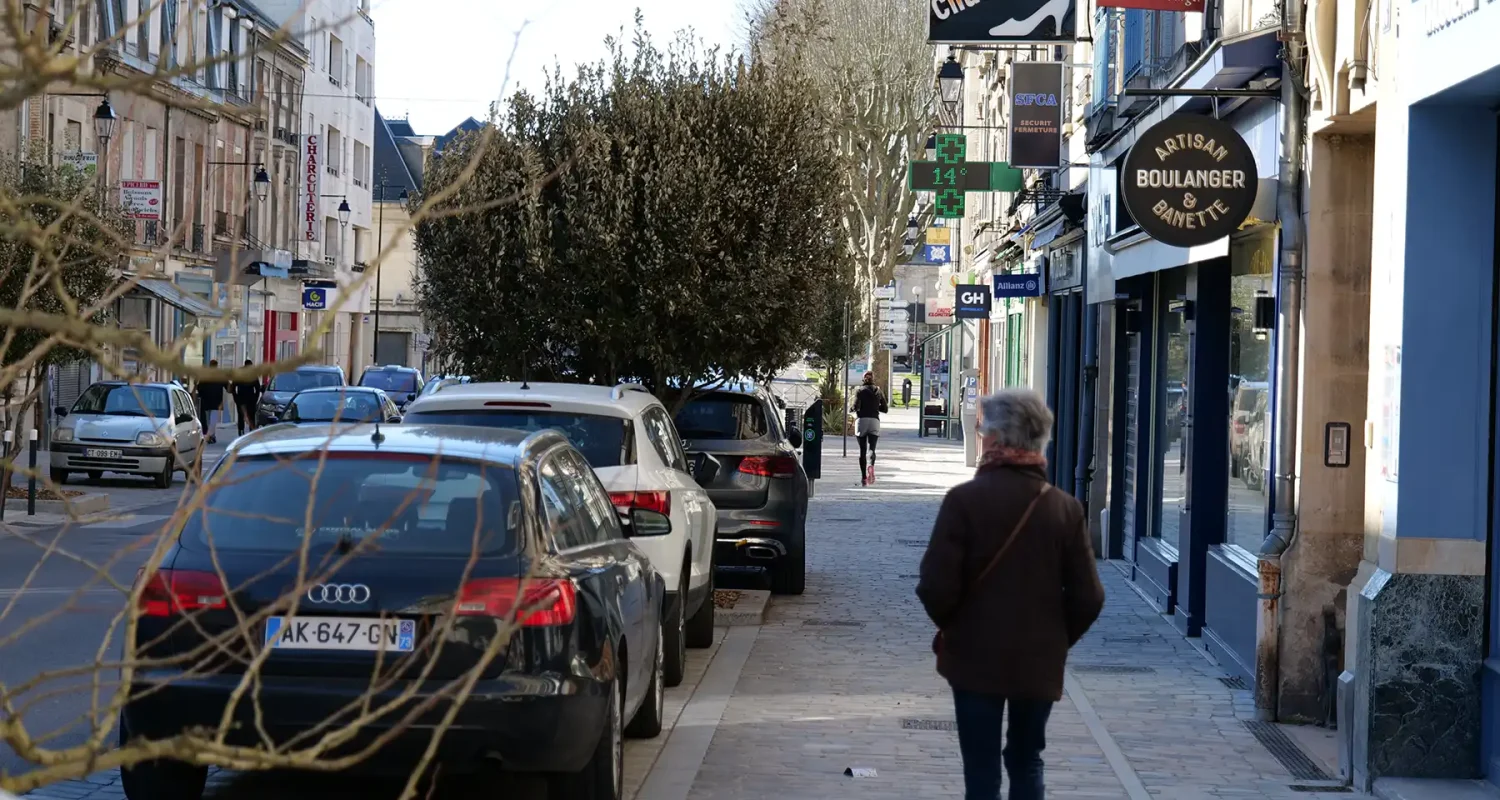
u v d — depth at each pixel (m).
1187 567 13.48
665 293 14.87
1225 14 12.25
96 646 11.27
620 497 10.25
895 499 27.91
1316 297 9.84
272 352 57.41
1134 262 15.55
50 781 2.59
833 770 8.37
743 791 7.88
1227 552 12.45
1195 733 9.59
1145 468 16.91
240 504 6.57
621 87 15.45
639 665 7.98
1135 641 13.15
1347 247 9.80
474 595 6.23
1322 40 9.39
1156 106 14.80
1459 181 7.66
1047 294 27.23
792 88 15.79
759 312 15.14
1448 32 7.17
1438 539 7.71
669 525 9.07
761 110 15.34
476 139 15.58
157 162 44.06
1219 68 10.51
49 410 34.56
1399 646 7.77
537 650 6.27
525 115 15.66
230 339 50.53
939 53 44.75
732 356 15.34
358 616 6.21
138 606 3.22
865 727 9.52
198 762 2.77
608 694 6.77
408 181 88.62
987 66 37.41
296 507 6.54
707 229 14.91
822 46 43.28
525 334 15.61
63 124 36.38
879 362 62.56
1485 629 7.73
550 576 6.40
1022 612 5.86
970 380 36.72
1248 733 9.62
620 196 14.88
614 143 15.36
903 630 13.56
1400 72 7.84
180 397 29.52
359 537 6.42
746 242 15.30
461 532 6.46
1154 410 16.86
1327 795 7.91
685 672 11.40
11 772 7.42
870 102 44.81
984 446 6.07
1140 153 10.41
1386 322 8.00
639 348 15.16
